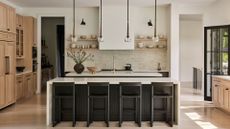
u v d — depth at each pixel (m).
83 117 6.18
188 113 6.95
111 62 9.95
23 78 8.94
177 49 9.48
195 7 9.47
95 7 9.86
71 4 9.38
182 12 9.48
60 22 12.20
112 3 9.16
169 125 5.77
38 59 10.13
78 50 9.93
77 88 6.15
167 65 9.80
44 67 11.48
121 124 5.83
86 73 7.59
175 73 9.48
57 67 12.26
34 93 9.96
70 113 6.18
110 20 9.49
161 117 6.17
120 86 5.68
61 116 6.14
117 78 6.57
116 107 6.17
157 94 5.86
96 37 9.80
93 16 9.91
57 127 5.61
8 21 7.37
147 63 9.98
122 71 8.91
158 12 9.92
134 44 9.73
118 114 6.17
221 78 7.23
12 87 7.71
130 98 6.14
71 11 10.01
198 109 7.45
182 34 13.84
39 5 9.52
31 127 5.60
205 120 6.21
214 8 9.15
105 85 5.71
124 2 9.03
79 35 9.91
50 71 11.83
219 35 8.68
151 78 6.62
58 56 12.25
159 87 6.14
